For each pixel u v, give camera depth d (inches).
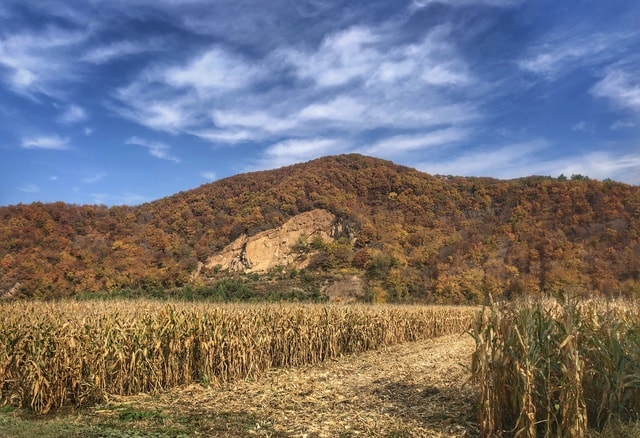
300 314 619.2
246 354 487.2
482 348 257.3
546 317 260.2
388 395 376.2
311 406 344.5
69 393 363.9
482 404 255.6
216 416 317.7
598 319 271.7
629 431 235.1
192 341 450.0
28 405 350.9
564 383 230.7
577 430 224.7
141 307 493.4
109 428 285.3
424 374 474.3
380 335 812.0
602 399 248.7
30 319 384.2
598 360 255.0
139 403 364.8
